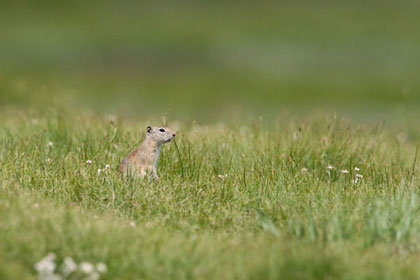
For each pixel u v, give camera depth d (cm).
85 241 864
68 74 4725
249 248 894
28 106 2372
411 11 7281
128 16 6781
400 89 4553
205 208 1066
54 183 1133
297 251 856
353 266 823
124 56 5447
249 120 1920
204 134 1554
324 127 1641
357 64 5378
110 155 1343
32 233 869
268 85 4734
